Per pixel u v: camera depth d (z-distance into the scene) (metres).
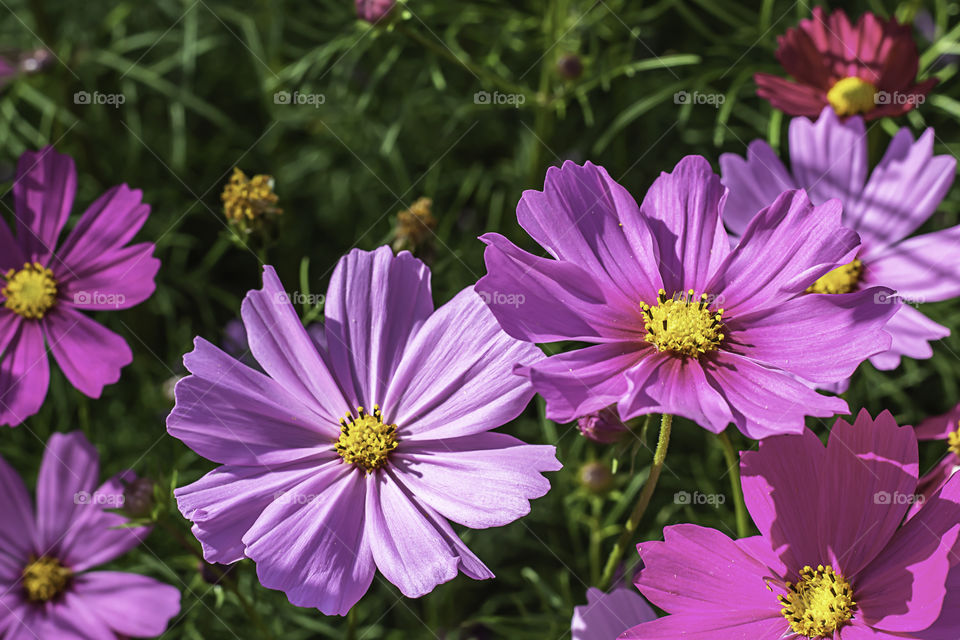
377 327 0.44
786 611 0.42
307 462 0.43
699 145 0.61
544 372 0.40
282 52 0.61
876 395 0.56
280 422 0.43
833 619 0.41
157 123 0.63
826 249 0.42
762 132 0.60
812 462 0.42
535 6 0.60
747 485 0.42
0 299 0.49
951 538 0.40
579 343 0.54
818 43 0.52
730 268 0.43
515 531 0.56
